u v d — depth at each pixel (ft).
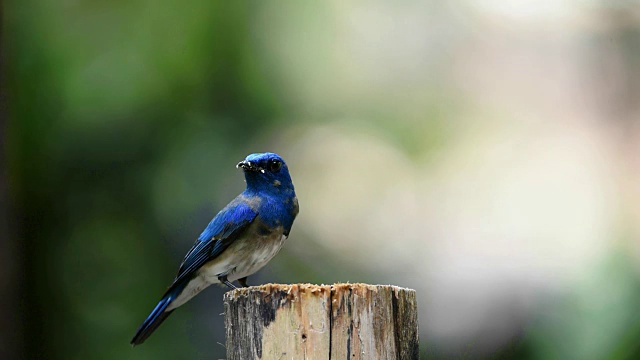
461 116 52.90
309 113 47.55
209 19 43.27
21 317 39.32
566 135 52.49
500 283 46.70
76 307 42.27
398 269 48.47
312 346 17.66
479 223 50.21
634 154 49.93
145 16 42.98
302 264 47.01
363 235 49.16
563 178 49.78
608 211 45.80
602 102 53.67
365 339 17.66
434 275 48.67
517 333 44.29
